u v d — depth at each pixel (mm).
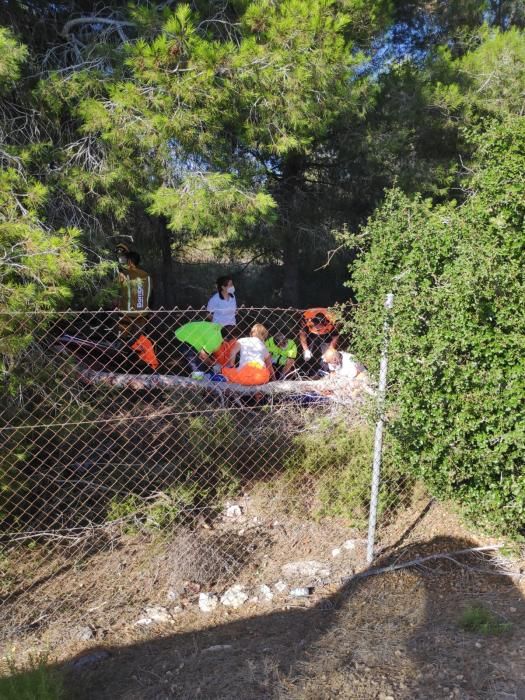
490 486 3861
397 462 4305
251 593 3818
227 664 3080
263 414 5883
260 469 5117
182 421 5328
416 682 2889
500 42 8523
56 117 5734
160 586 3875
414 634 3312
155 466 4965
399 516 4793
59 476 4664
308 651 3188
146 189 5852
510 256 3637
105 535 4328
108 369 6227
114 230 6566
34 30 6352
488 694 2771
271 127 6031
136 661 3143
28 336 3793
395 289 4039
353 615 3557
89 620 3527
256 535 4488
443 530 4574
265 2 5422
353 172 9258
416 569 4078
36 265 3928
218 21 5961
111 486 4605
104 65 5684
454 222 4039
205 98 5164
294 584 3906
